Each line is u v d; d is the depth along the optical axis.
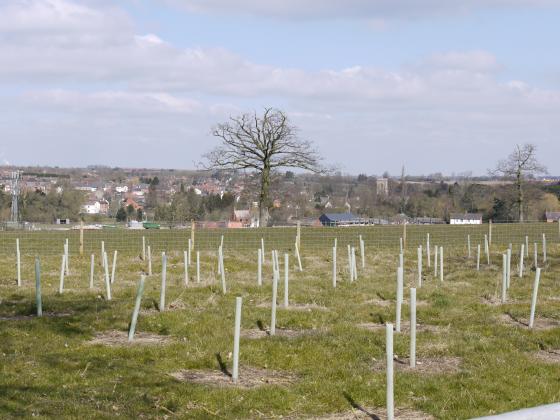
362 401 10.39
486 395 10.68
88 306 17.58
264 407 10.07
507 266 20.75
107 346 13.49
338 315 16.64
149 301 18.02
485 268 27.28
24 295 19.34
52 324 15.29
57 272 25.20
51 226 46.22
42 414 9.45
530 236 42.41
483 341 13.98
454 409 10.11
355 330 14.92
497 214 62.66
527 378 11.65
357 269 26.50
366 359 12.75
